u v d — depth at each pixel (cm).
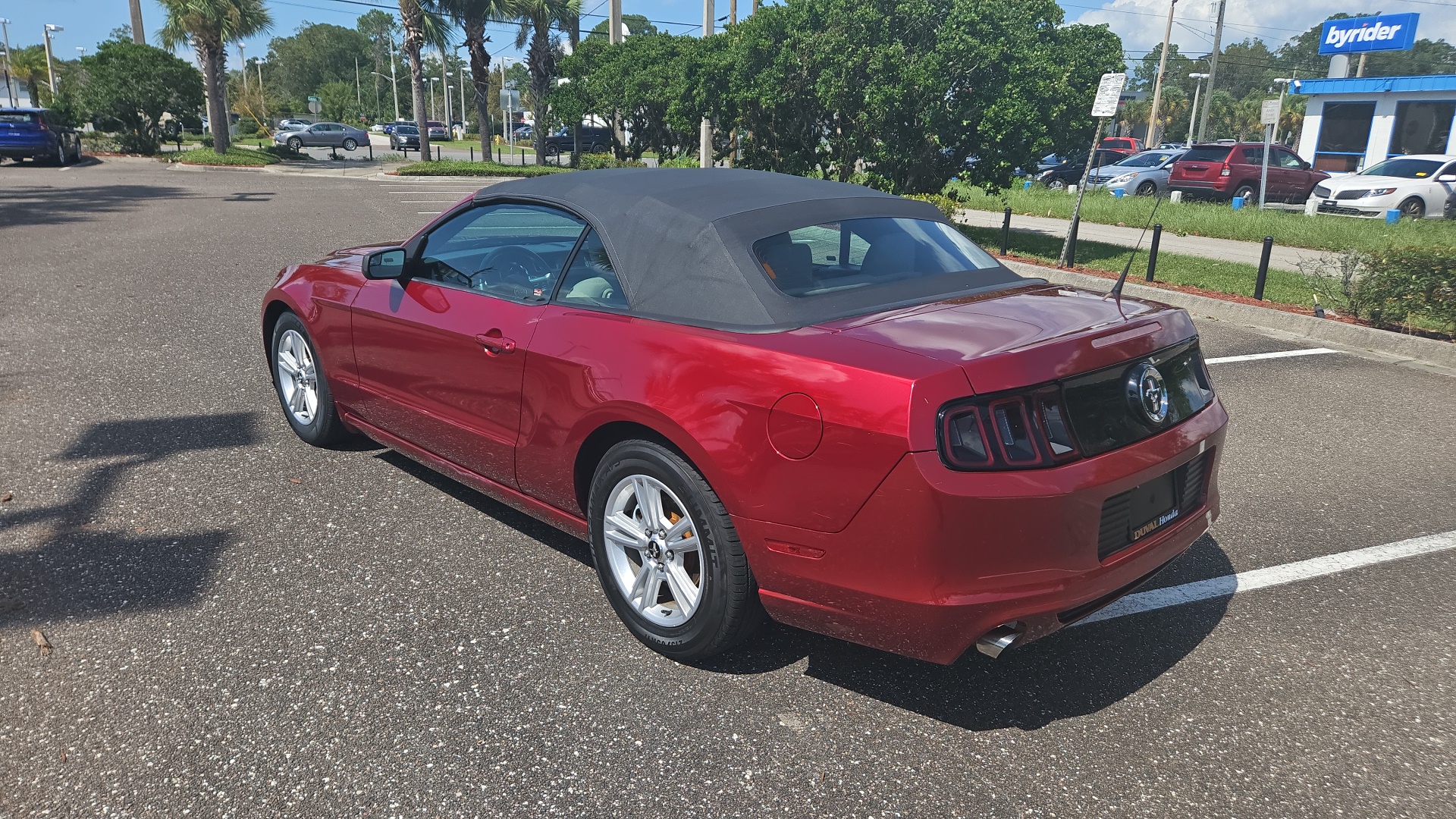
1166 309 321
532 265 365
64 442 500
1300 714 294
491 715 282
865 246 338
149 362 657
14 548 378
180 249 1198
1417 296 855
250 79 12600
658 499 307
